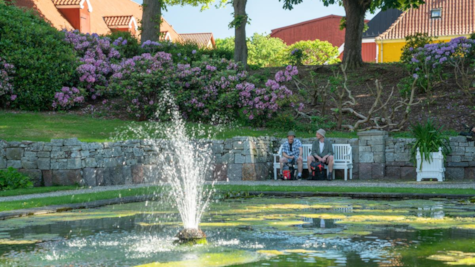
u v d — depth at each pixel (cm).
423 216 699
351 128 1595
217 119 1692
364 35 4378
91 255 481
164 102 1691
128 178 1294
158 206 852
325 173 1408
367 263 431
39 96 1714
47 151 1201
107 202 888
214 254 480
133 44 2173
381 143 1399
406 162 1396
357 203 861
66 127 1508
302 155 1416
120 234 590
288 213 742
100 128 1527
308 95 1925
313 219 680
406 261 438
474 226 613
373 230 593
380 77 2108
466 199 909
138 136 1458
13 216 729
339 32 6588
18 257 473
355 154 1430
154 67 1723
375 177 1405
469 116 1605
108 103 1869
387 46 3950
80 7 3391
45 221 683
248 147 1354
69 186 1166
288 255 469
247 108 1655
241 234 582
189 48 2352
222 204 866
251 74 2183
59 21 3278
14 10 1894
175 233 595
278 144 1502
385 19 4425
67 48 1816
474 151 1354
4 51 1673
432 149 1302
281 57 4584
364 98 1889
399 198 945
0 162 1195
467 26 3809
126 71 1741
